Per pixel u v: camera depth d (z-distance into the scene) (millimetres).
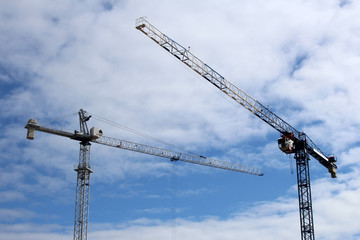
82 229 132125
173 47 119125
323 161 147750
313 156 143625
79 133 139250
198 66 121500
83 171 138000
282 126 135000
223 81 125688
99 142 155000
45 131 135250
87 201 136000
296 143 135375
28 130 132375
